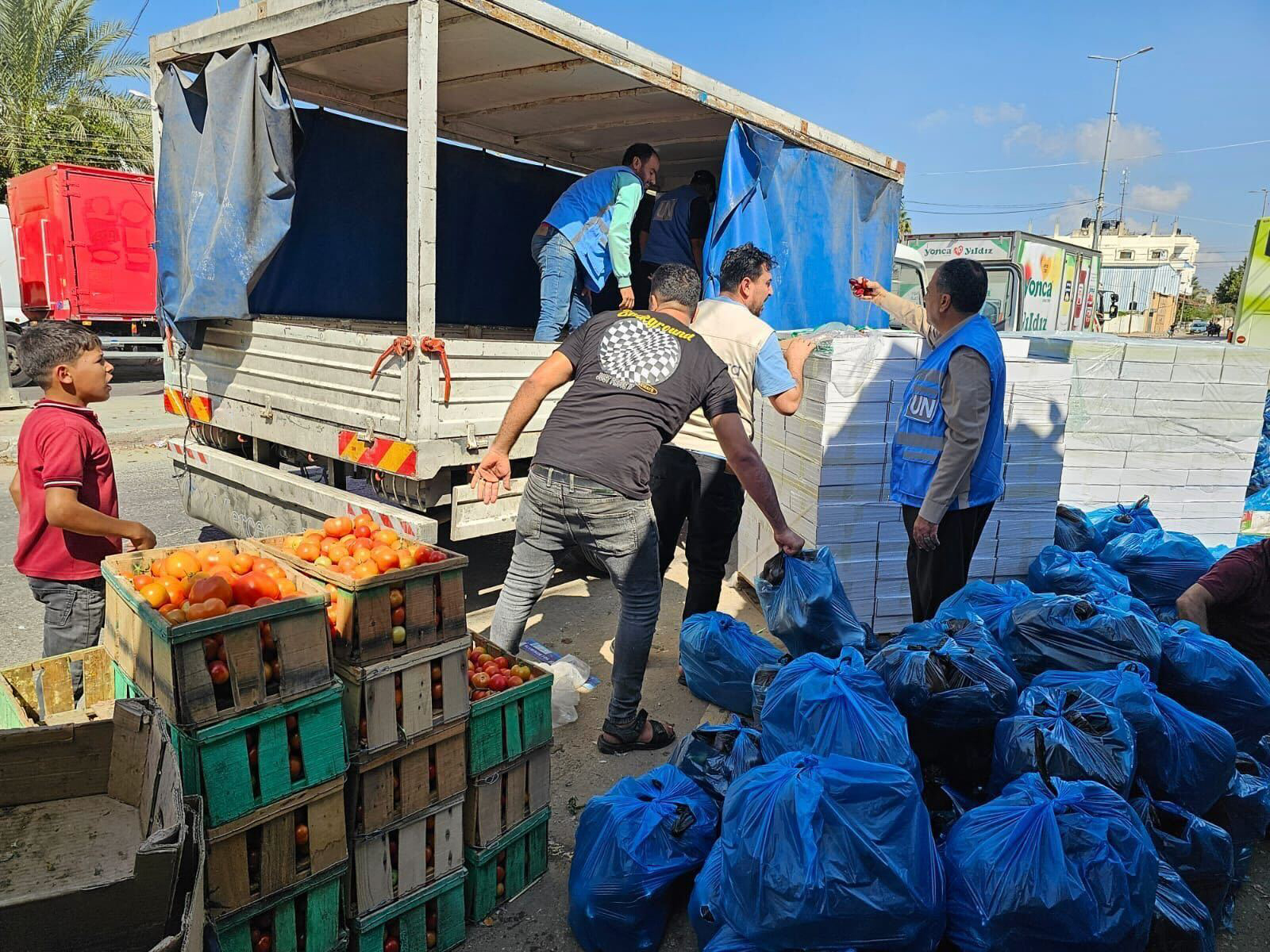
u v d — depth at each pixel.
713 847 2.41
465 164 7.27
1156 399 5.39
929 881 1.99
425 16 3.72
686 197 6.14
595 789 3.20
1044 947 1.94
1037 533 4.63
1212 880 2.45
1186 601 3.42
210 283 4.78
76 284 14.09
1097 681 2.74
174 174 5.07
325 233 6.52
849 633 3.42
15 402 10.70
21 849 1.45
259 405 4.81
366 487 4.94
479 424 4.14
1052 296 14.43
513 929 2.52
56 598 2.91
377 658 2.19
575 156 7.64
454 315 7.50
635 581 3.18
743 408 3.75
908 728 2.67
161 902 1.23
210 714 1.88
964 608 3.36
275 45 5.04
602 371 3.10
